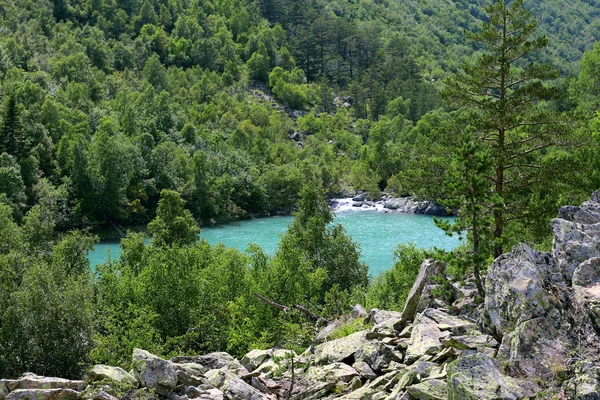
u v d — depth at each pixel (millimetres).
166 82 176500
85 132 114875
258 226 103688
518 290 14844
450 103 38188
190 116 155125
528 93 32344
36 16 197125
